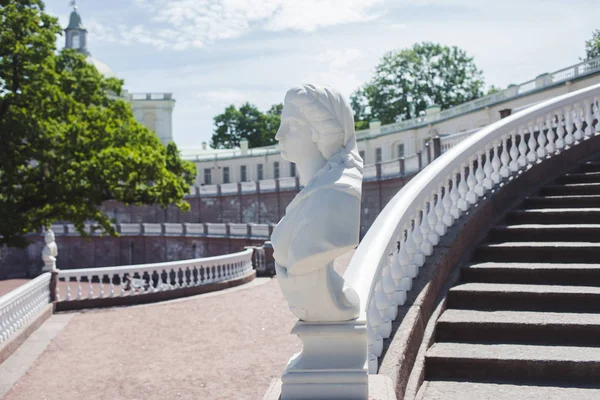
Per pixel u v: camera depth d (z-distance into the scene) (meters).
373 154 49.50
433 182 5.97
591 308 4.91
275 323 10.93
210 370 7.83
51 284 13.37
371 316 3.94
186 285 15.37
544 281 5.48
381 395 2.71
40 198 21.12
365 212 31.83
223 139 82.38
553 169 8.28
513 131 7.96
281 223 2.67
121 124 25.64
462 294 5.34
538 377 4.14
